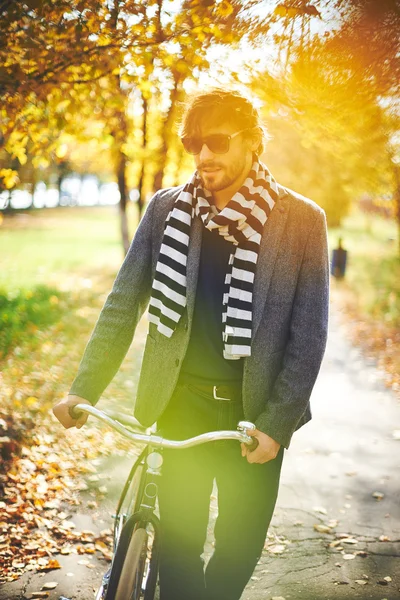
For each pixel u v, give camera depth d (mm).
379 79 4902
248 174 2379
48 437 5672
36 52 4691
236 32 4664
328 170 16453
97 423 6285
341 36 4758
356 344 11812
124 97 5605
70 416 2369
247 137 2328
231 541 2477
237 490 2471
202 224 2408
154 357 2473
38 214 64188
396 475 5273
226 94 2336
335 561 3840
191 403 2461
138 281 2537
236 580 2469
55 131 5770
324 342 2369
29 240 38219
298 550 3973
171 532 2482
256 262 2328
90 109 5523
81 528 4152
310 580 3617
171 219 2416
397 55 4762
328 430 6492
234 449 2455
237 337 2295
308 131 6418
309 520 4398
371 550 3988
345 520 4414
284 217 2367
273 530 4238
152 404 2504
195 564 2479
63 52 4777
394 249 37438
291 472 5312
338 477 5211
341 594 3475
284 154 16625
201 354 2430
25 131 5504
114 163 10195
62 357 9320
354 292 19797
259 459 2324
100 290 18016
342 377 9047
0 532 3947
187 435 2467
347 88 5062
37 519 4148
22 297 14523
